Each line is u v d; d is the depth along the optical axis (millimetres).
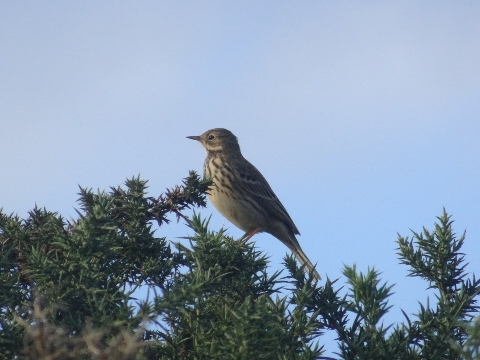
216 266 9438
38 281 7832
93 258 8070
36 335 5801
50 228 9422
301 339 7906
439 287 9219
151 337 7875
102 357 5719
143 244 9711
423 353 8078
